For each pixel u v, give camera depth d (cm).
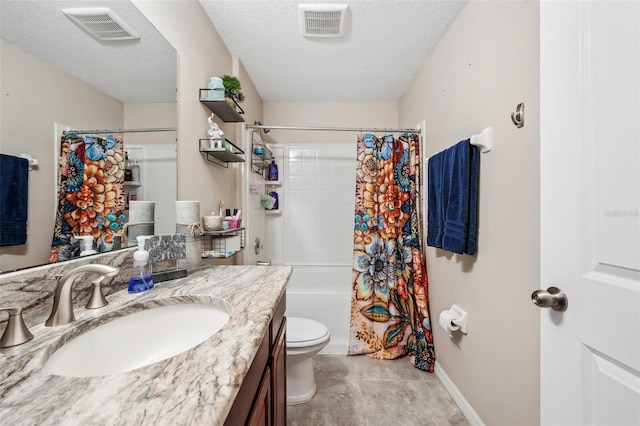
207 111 150
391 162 206
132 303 78
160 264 114
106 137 87
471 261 138
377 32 171
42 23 67
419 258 196
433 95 189
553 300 67
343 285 284
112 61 88
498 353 117
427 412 146
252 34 172
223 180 176
